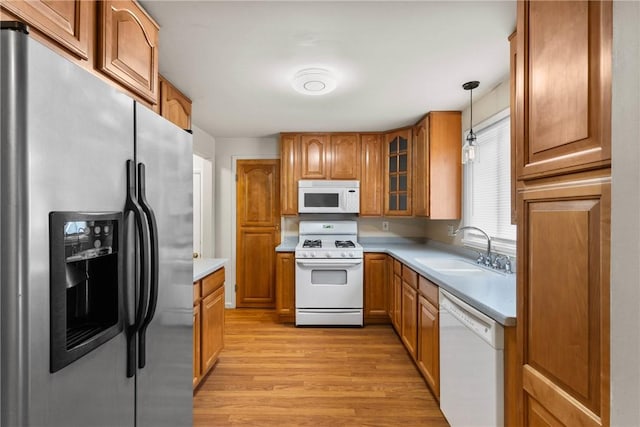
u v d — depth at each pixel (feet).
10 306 2.11
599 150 2.38
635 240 1.82
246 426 6.11
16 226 2.12
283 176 12.35
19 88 2.13
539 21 3.10
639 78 1.81
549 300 3.01
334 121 10.96
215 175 13.52
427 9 4.87
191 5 4.75
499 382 4.19
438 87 7.93
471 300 4.88
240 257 13.64
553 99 2.91
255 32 5.49
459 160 9.94
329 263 11.28
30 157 2.18
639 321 1.78
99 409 2.88
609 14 2.32
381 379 7.82
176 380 4.38
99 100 2.85
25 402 2.17
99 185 2.85
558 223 2.89
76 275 2.86
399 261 9.72
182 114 8.23
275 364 8.60
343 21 5.18
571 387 2.73
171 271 4.20
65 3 3.29
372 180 12.30
